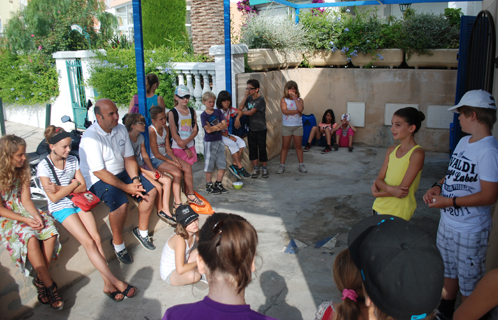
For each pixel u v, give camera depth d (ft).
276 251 13.88
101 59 30.48
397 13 39.99
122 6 46.75
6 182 9.86
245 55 24.57
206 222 5.29
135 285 11.94
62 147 10.73
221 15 29.30
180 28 35.78
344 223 16.17
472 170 8.32
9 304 10.23
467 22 19.53
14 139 9.81
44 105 37.55
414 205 10.57
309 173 23.44
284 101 22.40
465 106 8.40
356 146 29.94
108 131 12.97
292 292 11.43
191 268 11.00
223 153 19.72
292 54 28.86
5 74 38.91
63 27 39.11
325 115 29.04
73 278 12.03
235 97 22.94
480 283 5.38
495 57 13.94
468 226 8.52
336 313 4.85
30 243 10.08
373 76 28.68
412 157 9.95
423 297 3.83
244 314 4.66
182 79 25.63
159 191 14.76
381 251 4.05
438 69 26.96
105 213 13.17
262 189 20.61
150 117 17.10
